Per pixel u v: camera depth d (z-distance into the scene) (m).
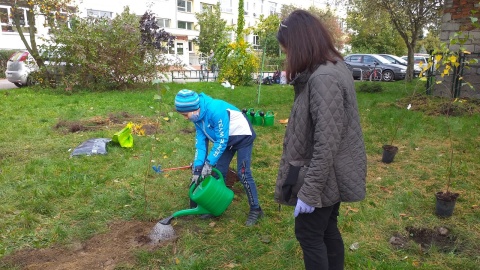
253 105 10.84
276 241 3.33
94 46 12.98
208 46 33.81
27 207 3.91
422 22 16.80
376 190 4.44
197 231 3.48
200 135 3.40
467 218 3.71
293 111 2.08
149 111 9.30
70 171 4.92
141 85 14.59
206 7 35.66
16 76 14.55
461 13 10.59
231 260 3.06
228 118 3.28
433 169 5.16
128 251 3.16
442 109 9.12
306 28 2.00
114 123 8.05
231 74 16.72
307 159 2.08
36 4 13.16
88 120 8.17
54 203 4.03
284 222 3.62
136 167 5.10
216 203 3.41
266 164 5.42
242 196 4.24
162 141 6.47
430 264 2.97
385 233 3.48
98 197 4.13
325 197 2.05
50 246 3.25
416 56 25.92
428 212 3.88
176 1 38.31
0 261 3.01
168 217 3.46
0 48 24.00
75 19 13.11
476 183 4.63
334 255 2.43
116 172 4.93
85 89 13.36
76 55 12.63
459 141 6.57
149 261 3.01
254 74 20.16
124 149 5.92
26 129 7.20
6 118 8.31
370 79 21.02
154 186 4.51
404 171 5.12
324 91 1.88
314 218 2.13
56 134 6.96
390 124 7.84
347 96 1.98
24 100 10.92
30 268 2.93
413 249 3.17
